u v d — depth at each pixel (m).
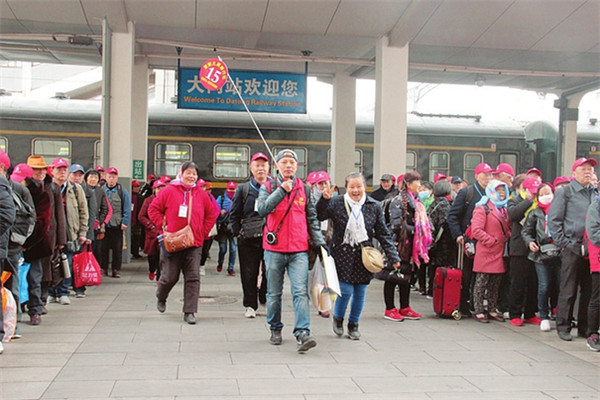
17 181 6.07
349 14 11.34
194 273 6.59
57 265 6.99
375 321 6.98
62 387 4.27
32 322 6.32
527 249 6.83
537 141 19.16
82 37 11.91
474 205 7.38
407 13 11.10
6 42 13.25
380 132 12.06
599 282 5.73
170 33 12.66
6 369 4.70
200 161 17.06
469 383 4.62
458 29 12.16
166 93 24.02
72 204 7.62
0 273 5.22
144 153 14.55
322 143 17.80
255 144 17.39
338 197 5.98
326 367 4.94
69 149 16.42
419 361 5.21
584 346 5.92
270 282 5.64
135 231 12.70
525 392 4.43
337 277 5.73
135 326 6.32
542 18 11.63
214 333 6.05
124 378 4.50
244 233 6.80
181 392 4.21
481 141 19.00
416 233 6.98
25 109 16.31
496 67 15.05
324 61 13.39
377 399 4.18
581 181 6.19
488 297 7.23
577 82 16.92
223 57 13.80
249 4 10.95
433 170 18.64
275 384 4.45
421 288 9.31
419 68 14.54
